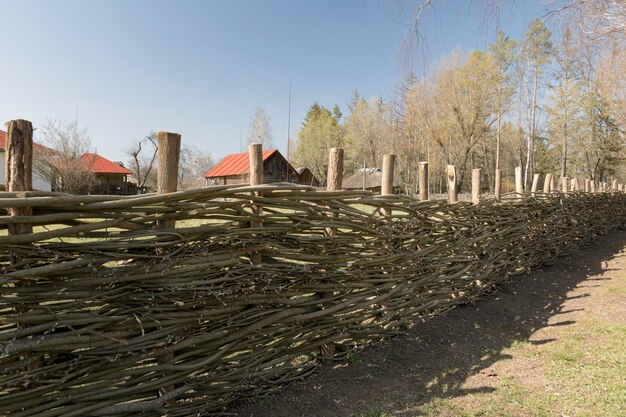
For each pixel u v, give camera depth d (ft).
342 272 10.06
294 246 9.09
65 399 6.13
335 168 10.07
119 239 6.45
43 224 5.84
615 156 100.37
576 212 27.02
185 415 7.51
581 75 20.16
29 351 5.71
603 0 15.84
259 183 8.63
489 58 79.00
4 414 5.64
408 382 9.68
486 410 8.41
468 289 15.62
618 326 13.23
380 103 159.22
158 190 7.19
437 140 110.52
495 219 17.25
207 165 170.81
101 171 121.39
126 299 6.59
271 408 8.41
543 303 16.58
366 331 11.23
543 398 8.91
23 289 5.63
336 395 8.97
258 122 134.41
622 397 8.76
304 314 9.42
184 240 7.15
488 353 11.51
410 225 12.16
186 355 7.45
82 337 6.11
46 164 77.56
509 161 131.34
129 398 6.86
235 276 7.92
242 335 8.23
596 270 22.08
